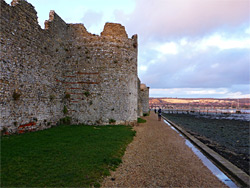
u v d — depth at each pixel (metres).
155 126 20.75
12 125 9.69
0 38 8.94
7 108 9.34
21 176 5.11
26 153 6.84
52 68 13.80
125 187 5.62
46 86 12.95
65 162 6.43
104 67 16.16
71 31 16.09
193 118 53.81
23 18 10.62
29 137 9.45
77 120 15.59
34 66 11.62
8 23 9.47
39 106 12.11
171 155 9.51
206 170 7.73
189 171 7.42
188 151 10.66
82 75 15.86
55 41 14.23
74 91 15.73
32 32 11.41
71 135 10.81
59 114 14.86
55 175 5.40
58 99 14.70
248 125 36.62
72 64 15.89
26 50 10.85
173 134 16.56
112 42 16.67
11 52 9.66
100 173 6.11
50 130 12.03
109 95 16.12
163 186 5.92
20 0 10.35
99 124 15.59
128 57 17.69
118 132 12.88
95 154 7.62
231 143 16.94
